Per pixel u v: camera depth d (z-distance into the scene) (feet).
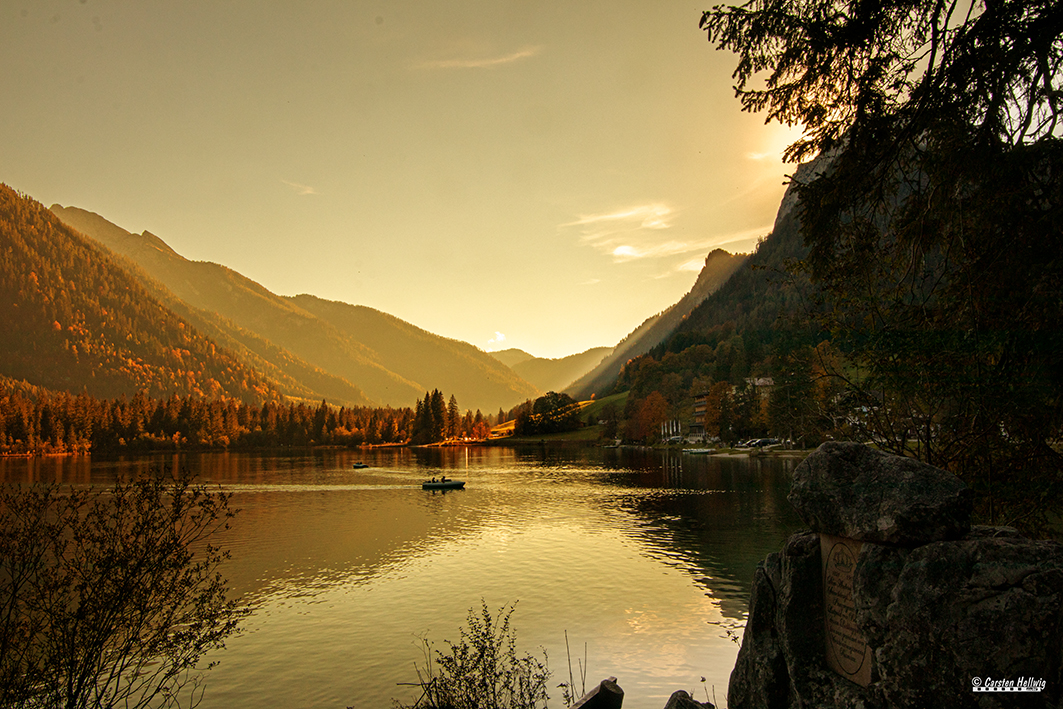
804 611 23.18
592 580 103.55
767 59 34.55
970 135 30.91
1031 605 16.40
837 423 37.01
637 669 63.98
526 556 125.49
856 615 20.17
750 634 25.30
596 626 78.69
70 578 27.35
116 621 27.63
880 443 34.91
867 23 31.19
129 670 60.29
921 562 18.56
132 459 574.56
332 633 78.33
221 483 311.27
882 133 32.99
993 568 17.29
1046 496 29.63
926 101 30.86
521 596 94.68
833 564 22.50
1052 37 27.27
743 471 308.19
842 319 36.45
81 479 322.34
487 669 40.32
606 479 300.20
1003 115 30.68
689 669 63.87
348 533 158.20
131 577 27.55
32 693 26.12
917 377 31.48
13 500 26.58
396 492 264.11
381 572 113.91
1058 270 28.86
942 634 17.51
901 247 34.99
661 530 151.84
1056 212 28.22
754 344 549.54
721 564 114.01
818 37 32.14
